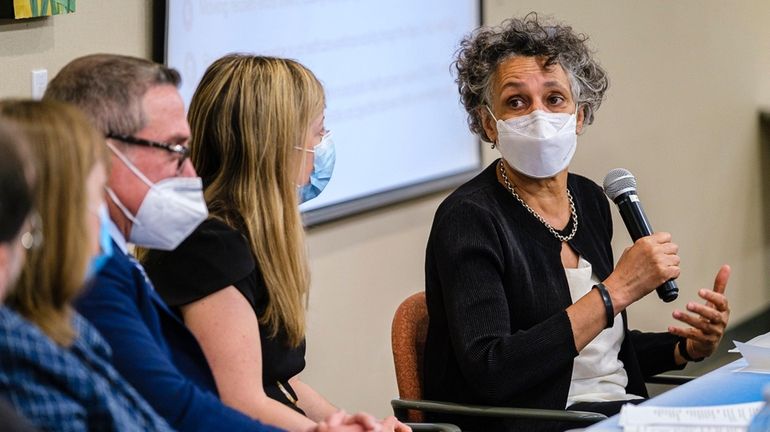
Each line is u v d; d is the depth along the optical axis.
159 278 5.56
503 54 7.16
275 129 5.82
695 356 7.61
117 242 5.04
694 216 15.12
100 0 7.79
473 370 6.56
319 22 9.72
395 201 10.73
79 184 3.91
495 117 7.21
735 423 5.03
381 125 10.52
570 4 12.66
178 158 5.10
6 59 7.16
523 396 6.78
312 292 9.97
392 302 10.98
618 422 5.19
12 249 3.44
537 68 7.06
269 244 5.81
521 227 7.07
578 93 7.17
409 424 6.49
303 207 9.62
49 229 3.86
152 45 8.20
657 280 6.65
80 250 3.92
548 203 7.23
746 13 16.03
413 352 7.38
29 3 7.07
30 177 3.51
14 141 3.46
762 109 16.44
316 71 9.72
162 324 5.29
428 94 11.10
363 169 10.34
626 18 13.58
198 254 5.52
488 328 6.62
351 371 10.55
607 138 13.41
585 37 7.46
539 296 6.94
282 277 5.84
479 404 6.94
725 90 15.63
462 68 7.43
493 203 7.06
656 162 14.32
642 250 6.70
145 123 4.99
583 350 7.16
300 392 6.57
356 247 10.45
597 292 6.65
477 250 6.75
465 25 11.49
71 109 4.02
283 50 9.34
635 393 7.43
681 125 14.74
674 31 14.48
